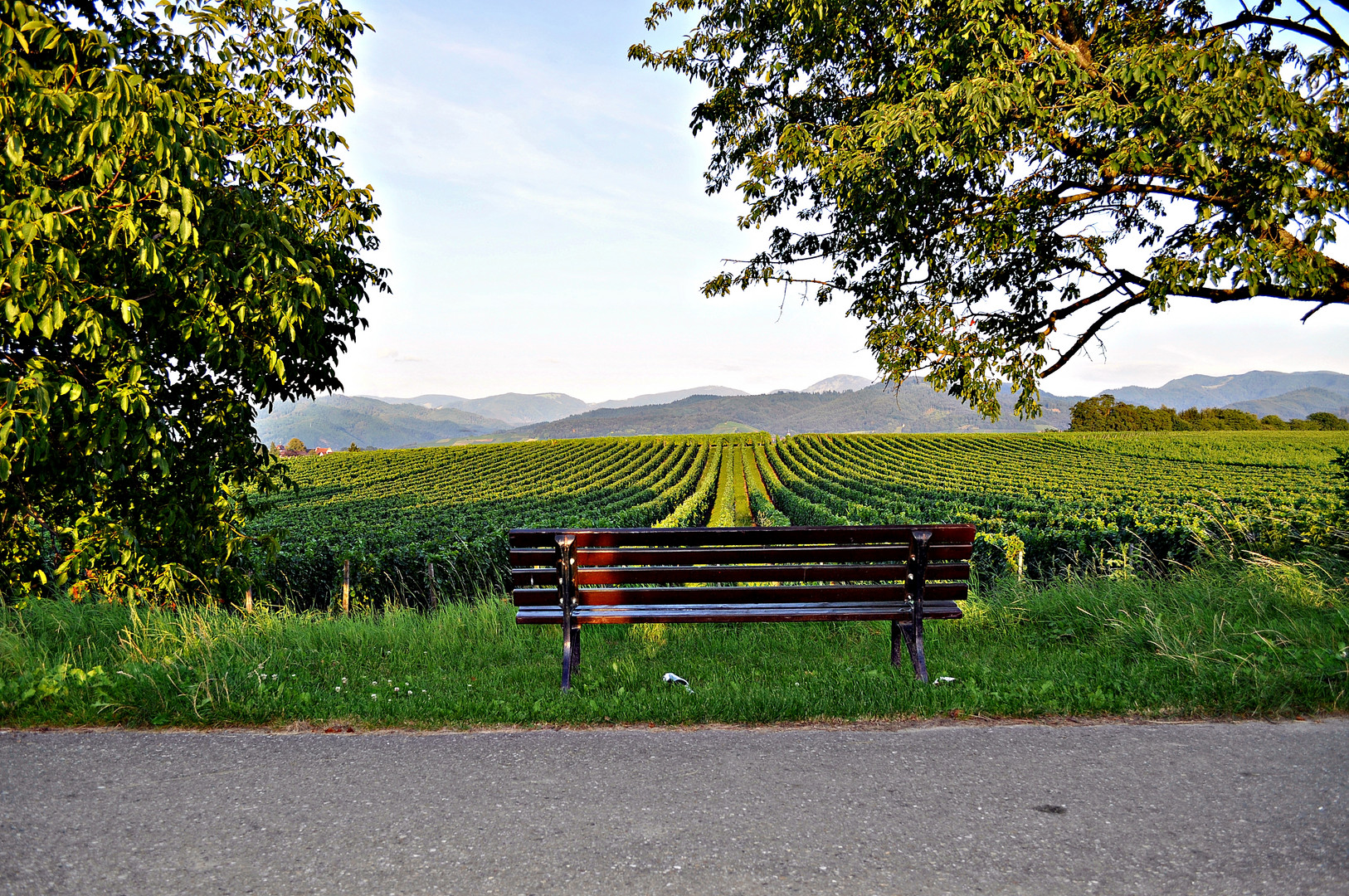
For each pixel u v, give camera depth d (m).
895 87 5.69
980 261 6.88
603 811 2.31
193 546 6.45
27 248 4.12
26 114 4.07
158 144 4.19
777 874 1.95
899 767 2.62
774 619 3.83
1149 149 5.22
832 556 3.94
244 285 5.09
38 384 4.44
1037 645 4.57
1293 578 4.87
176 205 4.79
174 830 2.21
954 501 31.47
